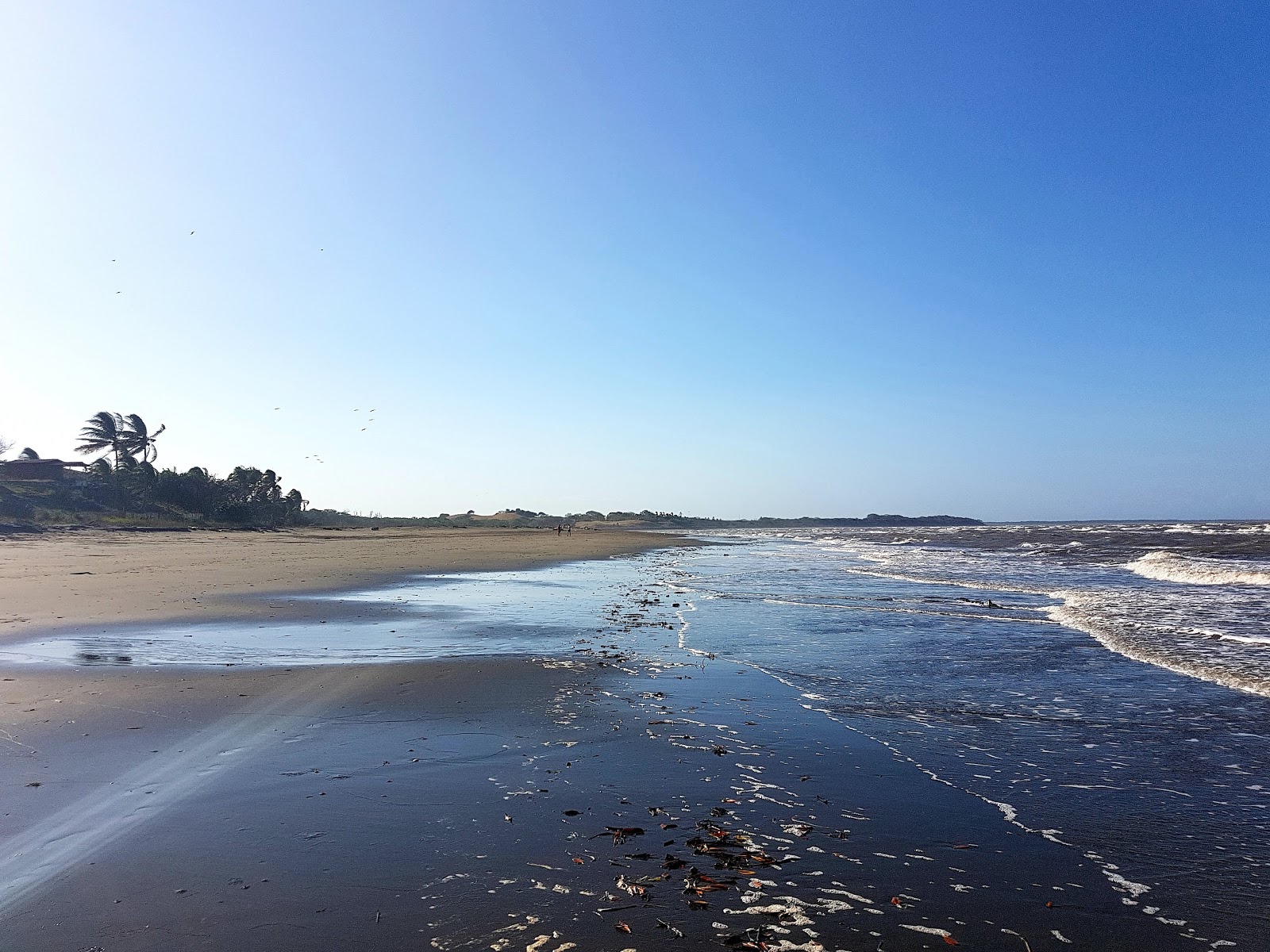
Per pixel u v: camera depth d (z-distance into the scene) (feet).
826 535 375.45
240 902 13.80
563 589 79.77
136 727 24.80
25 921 13.05
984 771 22.07
